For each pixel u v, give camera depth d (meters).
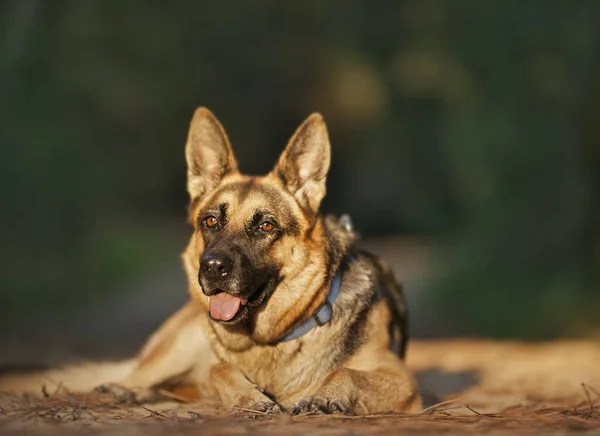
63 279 18.08
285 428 4.21
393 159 24.55
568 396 6.78
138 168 30.70
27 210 17.17
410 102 23.00
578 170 15.27
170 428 4.20
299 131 5.84
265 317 5.58
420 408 5.75
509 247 15.74
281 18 25.45
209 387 5.75
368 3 23.38
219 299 5.43
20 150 16.91
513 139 15.54
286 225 5.62
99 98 21.62
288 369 5.63
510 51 15.71
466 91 17.09
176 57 24.16
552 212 15.39
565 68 15.16
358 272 6.00
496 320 15.29
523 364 9.79
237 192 5.76
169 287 22.94
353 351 5.70
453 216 19.48
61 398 5.94
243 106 35.12
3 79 16.33
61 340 14.19
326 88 36.12
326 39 26.47
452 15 17.16
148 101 25.09
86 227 20.06
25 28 15.95
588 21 14.85
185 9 22.72
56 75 18.19
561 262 15.29
